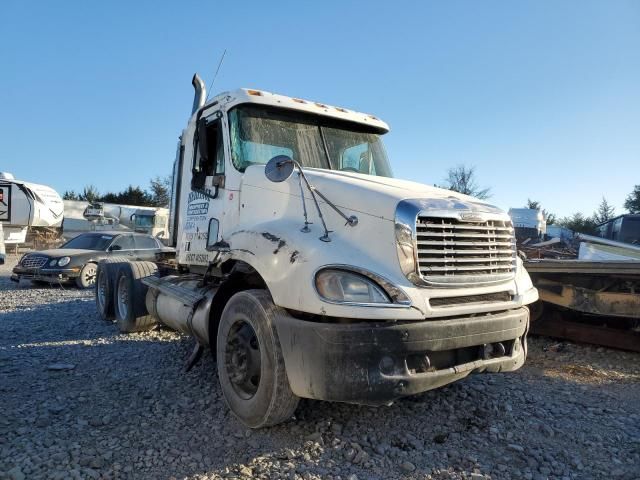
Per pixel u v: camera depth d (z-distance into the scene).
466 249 3.80
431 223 3.65
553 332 6.73
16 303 10.80
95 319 8.68
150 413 4.29
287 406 3.66
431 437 3.86
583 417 4.31
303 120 5.43
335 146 5.51
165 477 3.26
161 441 3.75
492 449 3.69
